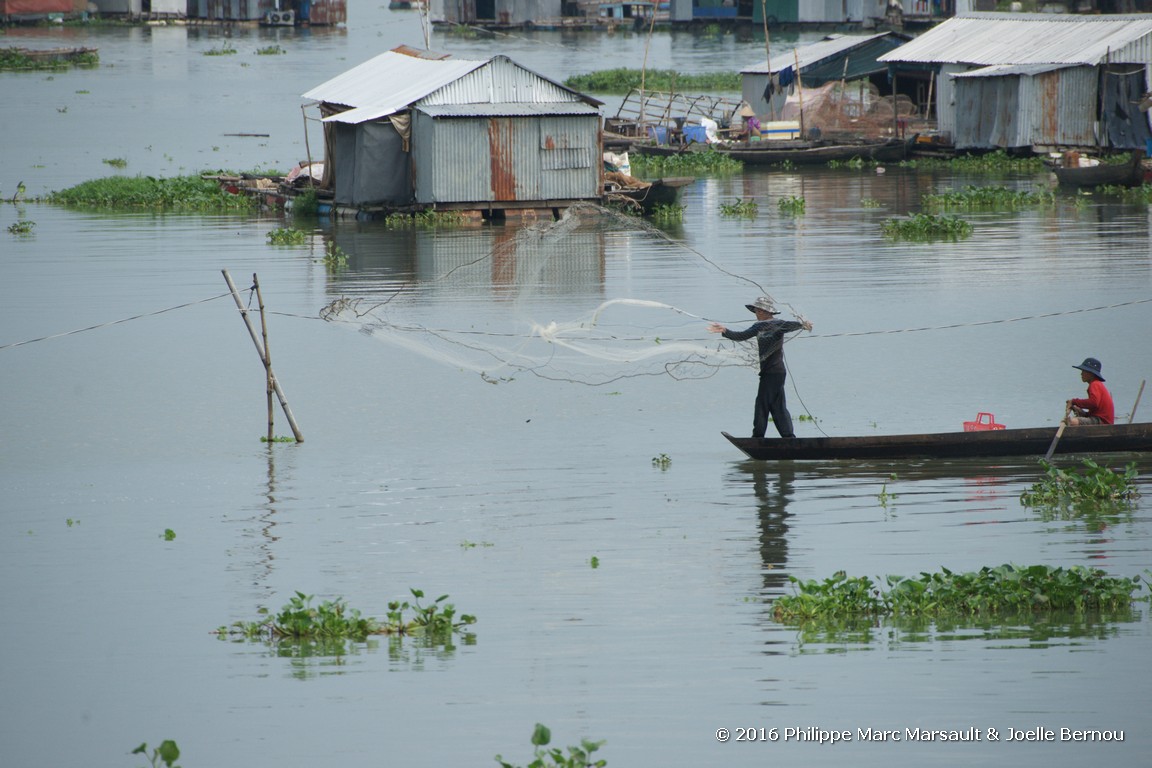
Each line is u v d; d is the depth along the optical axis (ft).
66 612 148.15
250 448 217.15
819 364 268.21
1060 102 626.64
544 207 495.82
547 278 371.97
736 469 200.54
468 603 147.95
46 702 125.49
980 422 211.00
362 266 391.45
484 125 483.10
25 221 490.49
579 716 119.34
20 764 114.21
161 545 170.19
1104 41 625.00
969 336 287.89
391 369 271.49
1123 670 125.80
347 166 509.35
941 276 360.48
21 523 180.14
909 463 202.18
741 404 241.76
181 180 567.18
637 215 503.61
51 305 334.24
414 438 221.87
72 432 227.81
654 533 170.71
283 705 123.24
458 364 274.36
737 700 121.90
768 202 540.93
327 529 175.32
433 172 480.64
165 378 265.34
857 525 172.24
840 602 142.20
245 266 391.04
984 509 178.19
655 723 117.60
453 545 167.94
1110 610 142.92
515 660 131.85
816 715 118.32
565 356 279.49
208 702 124.47
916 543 164.76
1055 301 320.70
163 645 138.41
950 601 144.05
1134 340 279.28
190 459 210.79
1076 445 200.64
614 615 143.13
